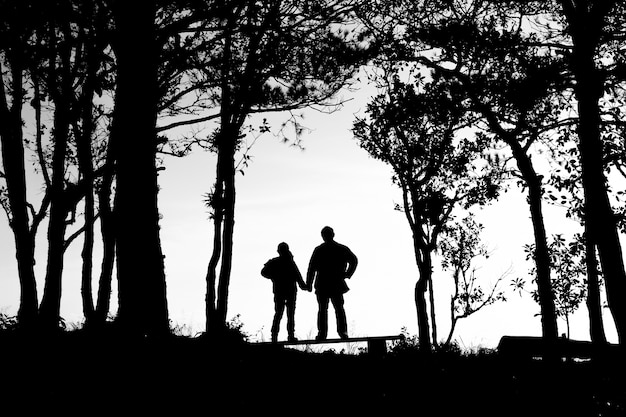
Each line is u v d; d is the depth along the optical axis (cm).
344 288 1470
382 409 977
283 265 1498
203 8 1259
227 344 1112
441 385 1080
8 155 1703
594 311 1947
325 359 1181
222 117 1728
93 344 990
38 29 1248
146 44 1238
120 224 1191
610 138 1811
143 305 1155
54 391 861
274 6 1412
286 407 930
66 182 1984
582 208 2011
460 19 1792
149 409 857
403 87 2066
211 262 1797
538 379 1123
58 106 1675
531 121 1902
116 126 1231
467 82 1750
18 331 1024
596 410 1036
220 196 1789
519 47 1694
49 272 1767
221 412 882
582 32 1645
